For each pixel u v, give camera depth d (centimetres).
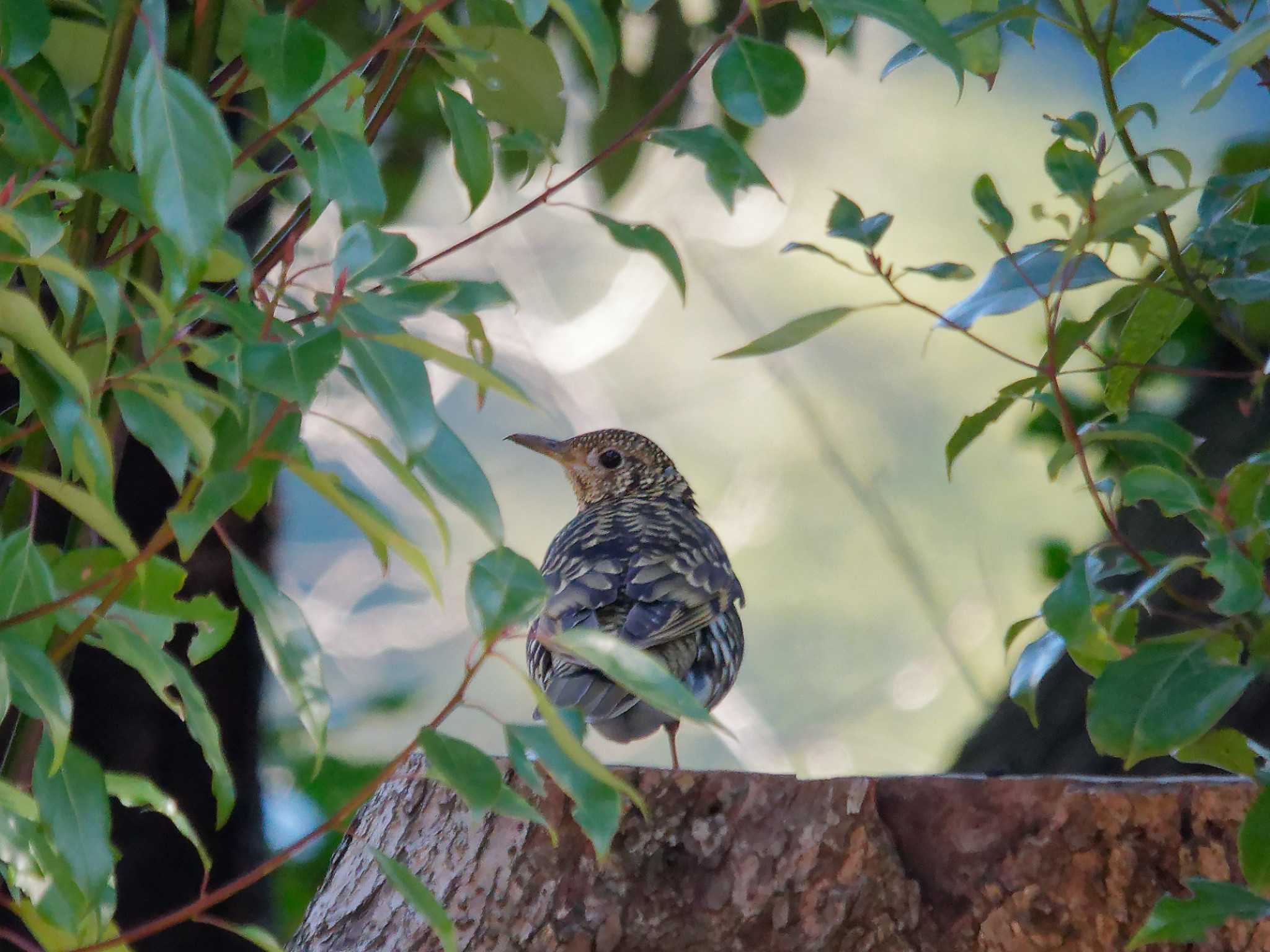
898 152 1603
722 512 1678
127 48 490
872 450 1617
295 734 1241
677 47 1244
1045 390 919
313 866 1189
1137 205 546
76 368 385
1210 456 1003
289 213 1041
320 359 389
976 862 754
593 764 437
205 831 1011
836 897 751
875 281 1636
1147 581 596
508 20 592
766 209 1625
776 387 1691
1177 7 929
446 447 405
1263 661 604
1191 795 737
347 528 1475
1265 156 1244
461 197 1440
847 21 509
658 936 757
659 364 1688
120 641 466
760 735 1587
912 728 1574
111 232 542
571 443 1245
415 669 1474
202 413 508
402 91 637
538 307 1619
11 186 402
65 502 424
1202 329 998
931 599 1530
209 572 998
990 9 736
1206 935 712
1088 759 1048
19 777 534
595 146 1268
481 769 460
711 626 1070
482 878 785
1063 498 1545
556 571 1058
